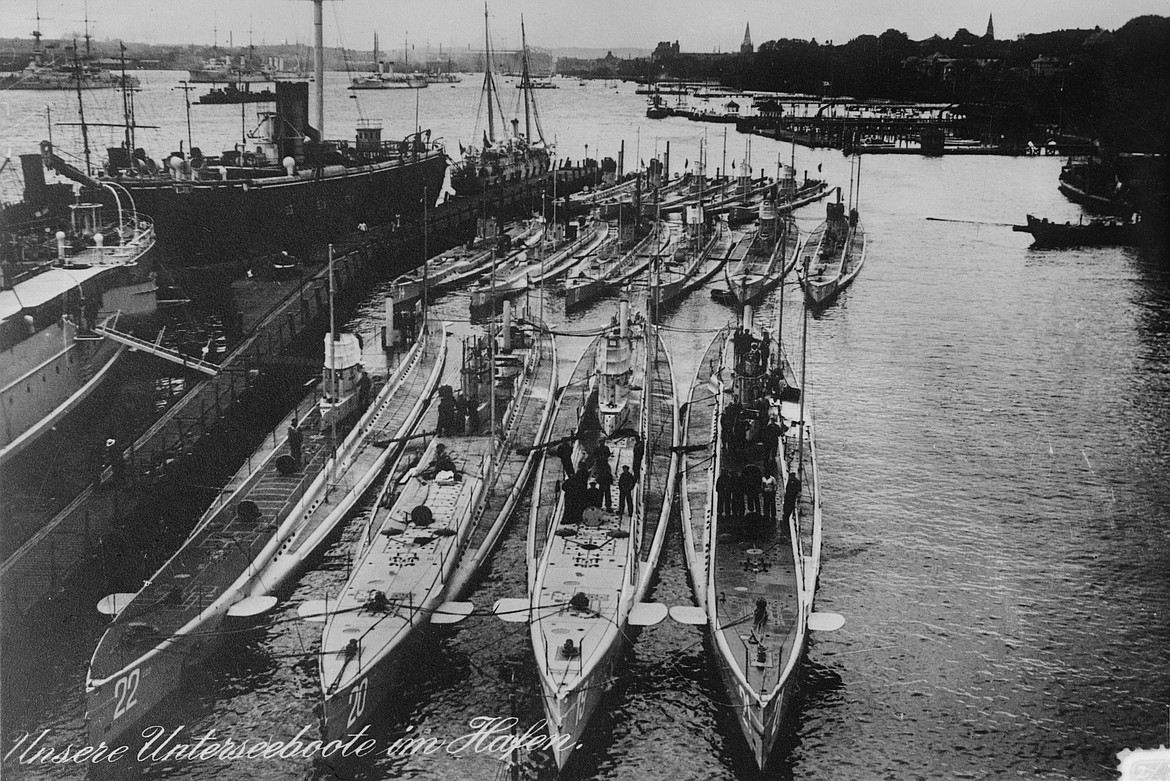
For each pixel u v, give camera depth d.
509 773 39.19
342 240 121.62
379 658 40.91
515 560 54.12
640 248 124.62
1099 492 65.00
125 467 56.62
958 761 40.72
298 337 82.69
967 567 55.50
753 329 88.69
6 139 160.62
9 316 55.38
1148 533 59.62
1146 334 100.06
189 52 169.00
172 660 42.28
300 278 100.31
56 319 60.59
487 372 67.19
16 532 49.50
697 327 98.19
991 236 147.62
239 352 77.75
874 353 93.56
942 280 121.12
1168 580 54.50
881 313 106.62
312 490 57.38
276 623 48.41
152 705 41.22
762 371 69.12
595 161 197.38
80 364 63.59
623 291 78.00
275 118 122.31
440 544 50.38
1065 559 56.56
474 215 147.00
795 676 42.56
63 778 38.38
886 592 52.78
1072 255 136.25
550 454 64.44
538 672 42.00
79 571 46.03
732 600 45.47
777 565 48.66
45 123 186.88
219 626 45.03
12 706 41.22
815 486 60.69
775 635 42.69
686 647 47.53
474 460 60.59
